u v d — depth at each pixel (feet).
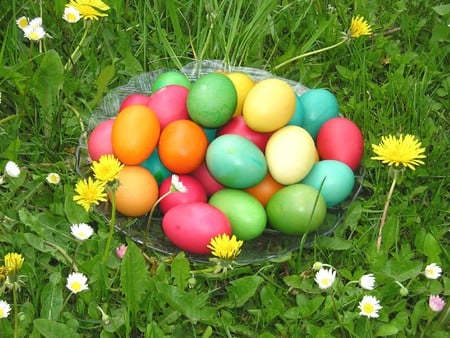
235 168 2.49
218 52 3.25
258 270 2.55
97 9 2.99
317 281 2.36
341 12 3.43
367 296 2.35
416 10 3.55
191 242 2.43
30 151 2.87
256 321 2.42
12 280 2.23
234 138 2.53
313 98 2.79
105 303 2.38
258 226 2.50
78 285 2.31
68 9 3.02
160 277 2.44
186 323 2.39
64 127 2.94
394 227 2.61
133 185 2.52
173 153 2.53
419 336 2.41
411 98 3.09
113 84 3.15
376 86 3.15
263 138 2.66
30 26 2.93
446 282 2.50
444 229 2.68
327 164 2.64
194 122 2.65
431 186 2.84
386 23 3.50
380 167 2.87
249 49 3.27
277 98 2.57
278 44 3.33
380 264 2.53
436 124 3.10
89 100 3.08
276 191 2.62
